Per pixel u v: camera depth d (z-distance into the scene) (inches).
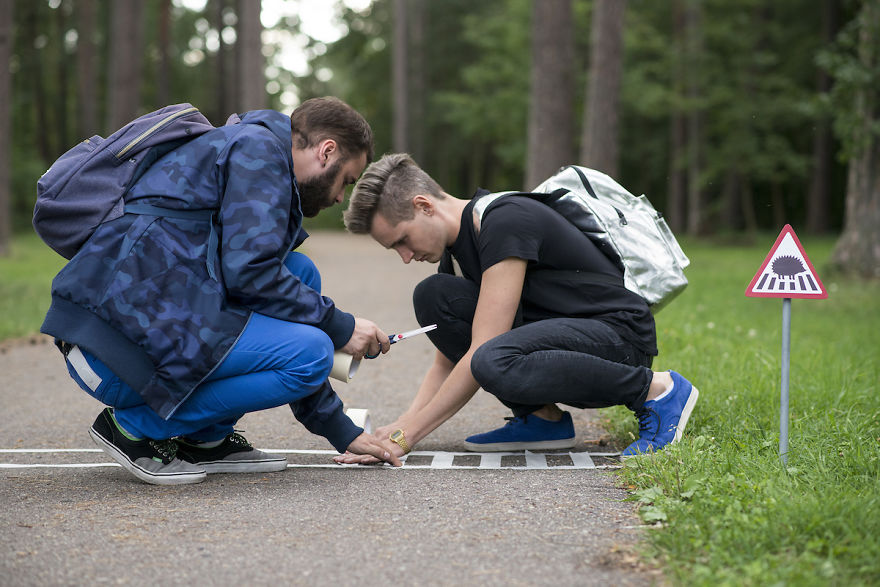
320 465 131.5
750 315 327.9
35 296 420.5
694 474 108.7
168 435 117.0
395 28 1412.4
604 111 572.4
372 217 126.9
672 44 1109.7
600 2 568.7
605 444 146.8
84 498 111.3
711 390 168.7
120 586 81.4
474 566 86.3
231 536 95.4
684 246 978.1
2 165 685.3
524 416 136.0
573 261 129.0
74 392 207.2
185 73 1617.9
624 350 127.4
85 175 109.6
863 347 247.0
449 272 140.1
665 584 80.7
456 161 1768.0
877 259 489.7
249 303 112.3
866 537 86.0
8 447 147.0
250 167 110.5
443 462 133.6
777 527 88.8
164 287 107.8
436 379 142.0
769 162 1117.1
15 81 1386.6
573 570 85.0
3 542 93.3
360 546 92.2
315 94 1910.7
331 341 116.2
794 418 147.4
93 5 1233.4
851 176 499.5
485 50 1451.8
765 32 1123.9
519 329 123.7
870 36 450.9
